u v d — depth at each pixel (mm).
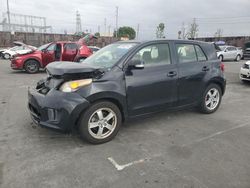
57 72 3520
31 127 4422
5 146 3668
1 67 14648
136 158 3389
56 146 3699
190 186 2779
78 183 2807
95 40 37000
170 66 4465
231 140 4023
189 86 4781
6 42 32188
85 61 4551
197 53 5035
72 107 3434
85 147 3688
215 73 5203
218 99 5508
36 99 3674
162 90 4352
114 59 4062
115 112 3871
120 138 4039
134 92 3992
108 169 3102
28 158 3332
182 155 3492
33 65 11844
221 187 2770
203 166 3197
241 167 3182
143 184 2805
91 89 3547
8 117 4969
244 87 8891
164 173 3029
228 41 38469
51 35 35312
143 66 3949
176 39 4727
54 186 2744
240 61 23531
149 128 4500
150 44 4293
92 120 3711
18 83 9000
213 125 4715
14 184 2760
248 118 5180
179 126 4625
